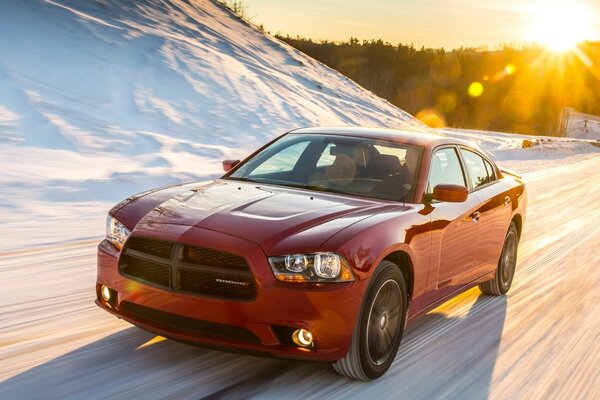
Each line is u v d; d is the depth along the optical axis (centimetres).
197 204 375
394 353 378
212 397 322
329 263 324
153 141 1347
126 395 316
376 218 366
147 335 399
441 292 442
